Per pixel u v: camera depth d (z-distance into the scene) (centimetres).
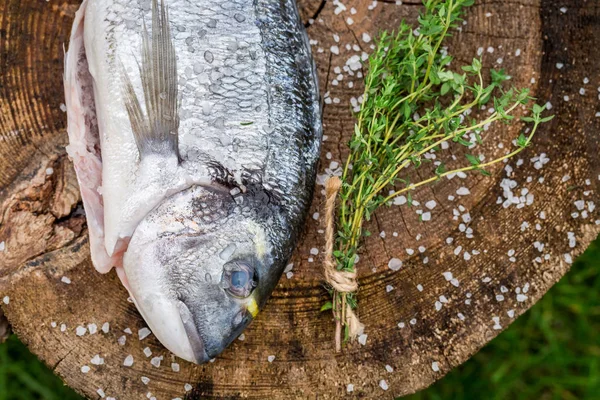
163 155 59
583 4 65
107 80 59
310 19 65
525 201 65
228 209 59
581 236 65
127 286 61
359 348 64
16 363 77
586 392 80
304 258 64
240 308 60
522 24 65
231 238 59
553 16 65
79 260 63
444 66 66
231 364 64
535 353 80
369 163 62
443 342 65
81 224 63
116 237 59
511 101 65
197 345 60
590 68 65
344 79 66
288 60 61
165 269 59
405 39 65
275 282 61
